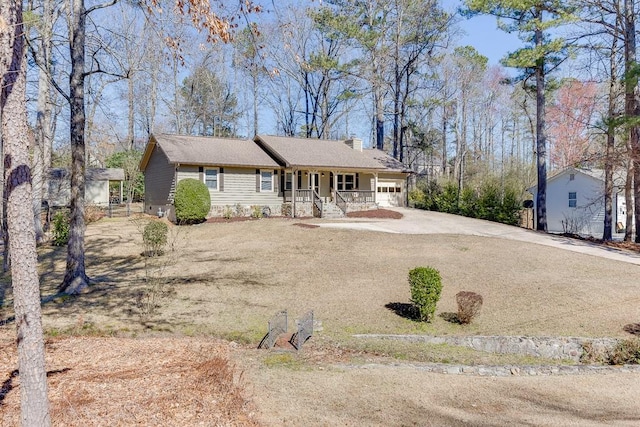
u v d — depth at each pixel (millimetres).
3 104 3818
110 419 4859
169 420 4863
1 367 6699
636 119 16328
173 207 23516
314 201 26250
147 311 10250
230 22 7195
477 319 9961
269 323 8648
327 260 15125
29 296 3873
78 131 11758
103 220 24938
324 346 8641
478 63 38500
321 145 30234
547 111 35375
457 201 29953
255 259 15461
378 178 31219
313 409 5348
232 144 27406
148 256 15641
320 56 31891
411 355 8289
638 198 18672
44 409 3908
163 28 8953
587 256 15016
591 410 5684
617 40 20078
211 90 42938
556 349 8633
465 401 5910
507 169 45812
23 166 3857
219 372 6520
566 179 28141
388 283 12547
